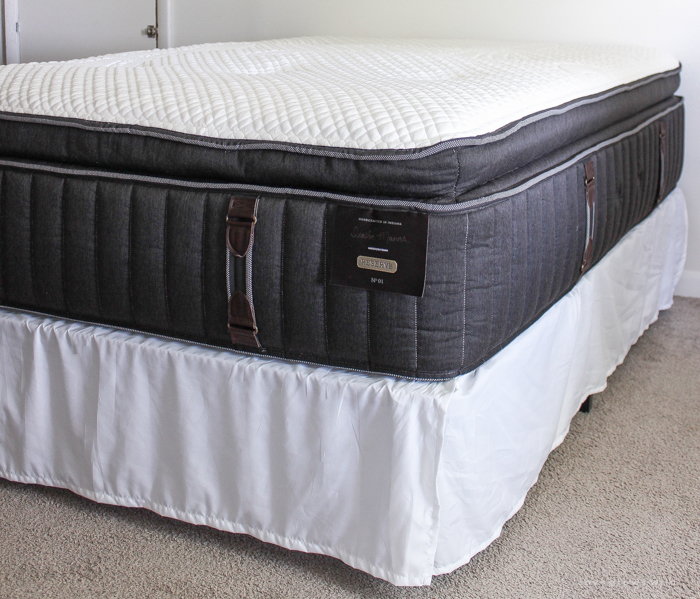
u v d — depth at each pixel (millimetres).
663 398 1650
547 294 1152
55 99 1096
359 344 958
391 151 896
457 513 986
